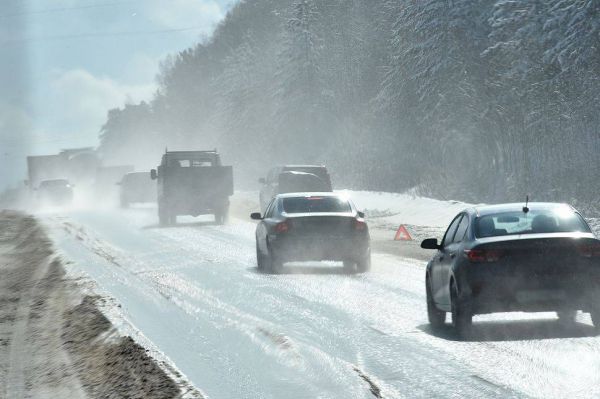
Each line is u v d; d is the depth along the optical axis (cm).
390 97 12025
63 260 4934
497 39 9862
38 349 2569
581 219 2345
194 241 6122
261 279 3822
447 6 10850
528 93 8862
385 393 1650
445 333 2355
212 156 8362
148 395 1727
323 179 7812
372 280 3675
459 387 1667
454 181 10562
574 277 2194
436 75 10806
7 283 4366
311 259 4016
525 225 2322
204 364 2066
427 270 2605
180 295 3391
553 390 1602
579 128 7875
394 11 15375
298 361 2031
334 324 2572
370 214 8088
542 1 8819
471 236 2317
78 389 1981
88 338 2558
